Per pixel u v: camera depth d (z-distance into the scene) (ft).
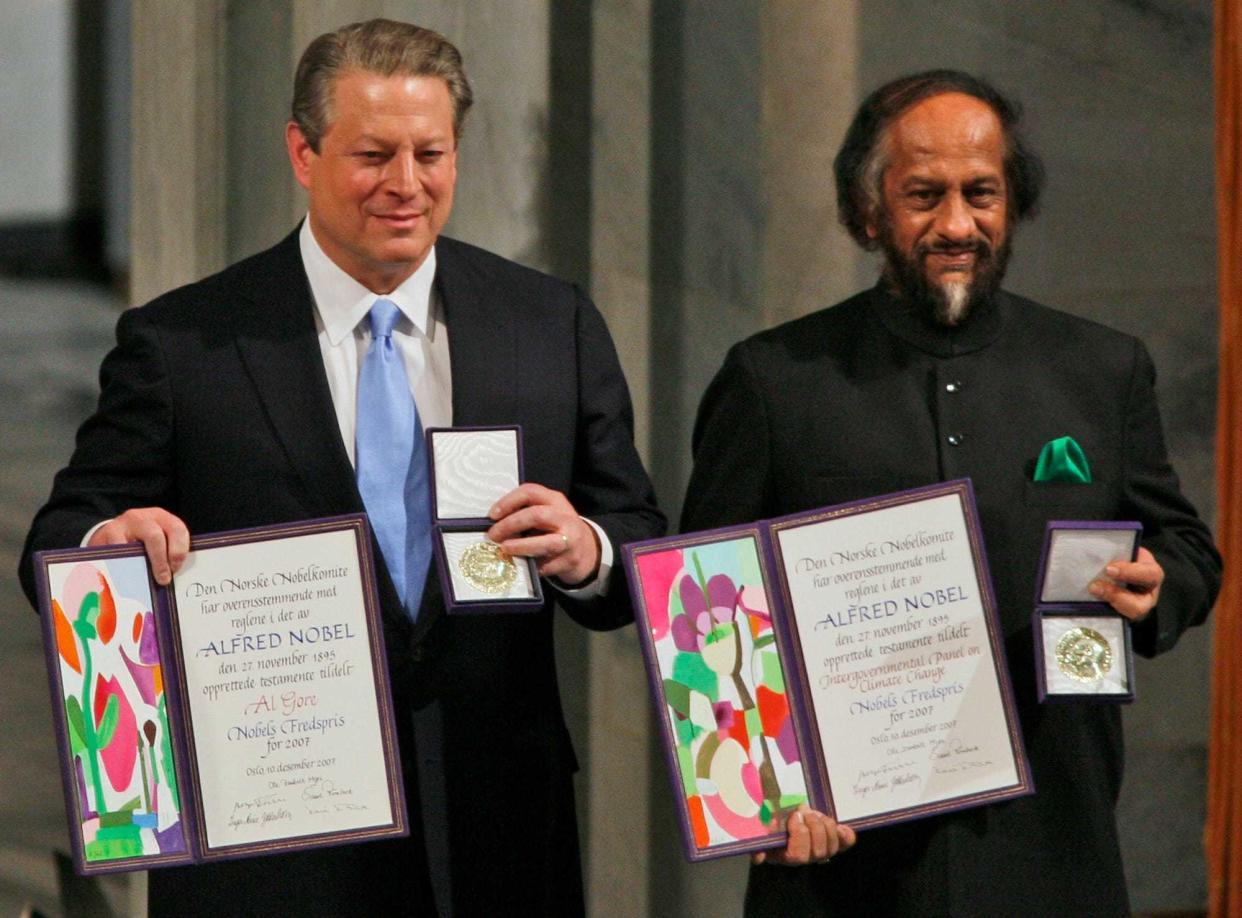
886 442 26.73
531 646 26.40
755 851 24.88
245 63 37.60
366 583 24.34
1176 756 41.52
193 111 38.32
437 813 25.35
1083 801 26.30
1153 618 26.12
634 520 26.35
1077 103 39.83
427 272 26.45
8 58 138.62
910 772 25.31
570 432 26.48
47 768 53.06
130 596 23.90
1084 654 25.23
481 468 24.50
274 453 25.34
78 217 139.13
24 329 111.75
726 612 25.12
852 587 25.43
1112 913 26.27
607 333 27.58
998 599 26.22
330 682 24.34
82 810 23.67
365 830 24.29
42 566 23.56
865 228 27.45
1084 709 26.61
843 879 26.53
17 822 48.96
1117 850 26.61
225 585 24.21
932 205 26.12
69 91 138.82
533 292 27.12
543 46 38.04
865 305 27.86
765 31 38.86
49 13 139.13
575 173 38.40
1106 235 40.19
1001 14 39.32
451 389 26.08
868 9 38.86
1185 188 40.29
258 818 24.18
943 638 25.45
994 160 26.03
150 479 25.57
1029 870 26.12
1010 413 26.81
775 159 38.93
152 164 41.09
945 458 26.53
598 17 38.32
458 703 25.61
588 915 39.32
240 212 37.83
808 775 25.12
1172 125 40.14
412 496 25.61
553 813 26.25
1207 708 41.52
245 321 25.89
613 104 38.50
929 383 27.07
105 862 23.71
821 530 25.43
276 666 24.29
